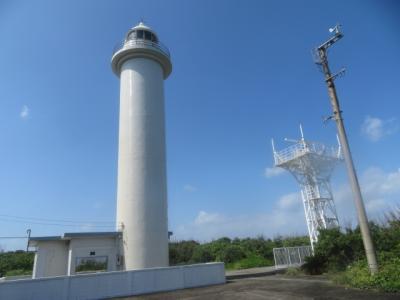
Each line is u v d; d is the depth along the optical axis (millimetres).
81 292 15383
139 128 23469
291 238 44812
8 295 13719
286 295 13219
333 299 11539
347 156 15680
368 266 13953
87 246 20047
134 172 22359
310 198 28359
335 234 21297
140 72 25094
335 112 16578
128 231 21156
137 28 26594
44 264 19562
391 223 19281
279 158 30000
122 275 16734
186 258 44062
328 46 17531
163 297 15312
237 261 39156
